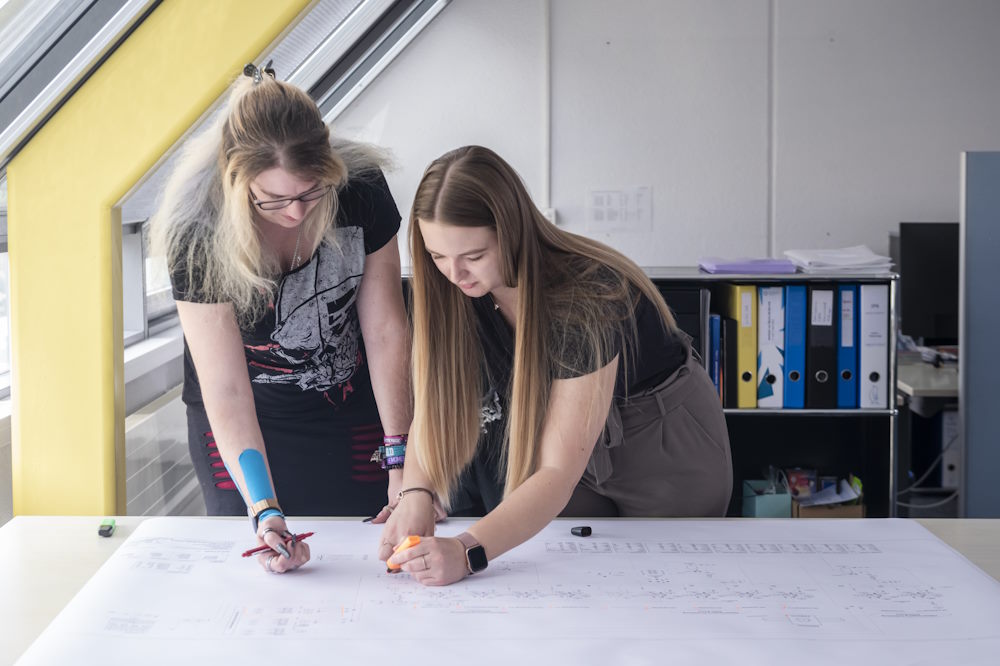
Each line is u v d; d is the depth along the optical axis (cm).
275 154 139
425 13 434
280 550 128
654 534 144
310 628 113
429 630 113
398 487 169
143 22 147
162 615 117
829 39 444
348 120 454
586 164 456
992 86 444
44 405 157
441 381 146
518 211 129
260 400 184
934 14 441
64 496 159
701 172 454
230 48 146
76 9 153
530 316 132
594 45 449
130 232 296
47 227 153
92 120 150
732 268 288
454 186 126
